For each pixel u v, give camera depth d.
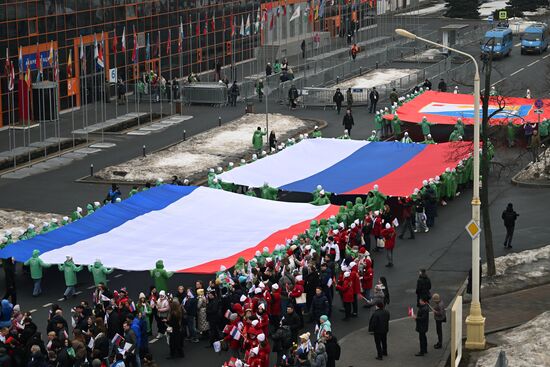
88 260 50.16
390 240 54.41
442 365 41.97
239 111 97.75
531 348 41.84
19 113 90.94
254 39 124.94
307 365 38.12
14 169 76.50
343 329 46.38
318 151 71.62
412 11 168.75
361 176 65.69
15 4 89.06
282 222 56.16
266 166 67.50
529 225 61.75
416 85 100.75
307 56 126.88
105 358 39.75
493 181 71.62
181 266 48.69
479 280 46.03
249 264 47.22
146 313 44.94
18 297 50.66
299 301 45.25
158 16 107.56
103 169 75.81
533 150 71.62
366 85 108.62
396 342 44.59
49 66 92.56
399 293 50.91
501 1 183.88
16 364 39.50
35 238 52.91
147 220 56.03
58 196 69.38
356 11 140.75
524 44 126.25
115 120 90.94
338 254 50.53
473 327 43.47
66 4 95.19
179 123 92.50
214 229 55.00
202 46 115.88
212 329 44.25
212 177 65.12
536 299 49.53
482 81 107.19
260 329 40.28
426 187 62.31
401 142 73.25
